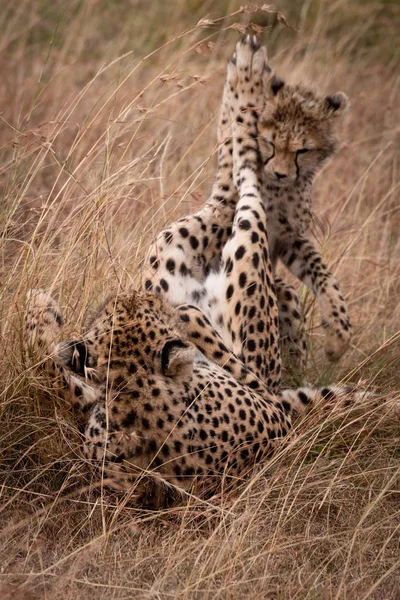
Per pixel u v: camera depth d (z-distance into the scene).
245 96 10.30
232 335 8.87
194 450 7.09
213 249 9.55
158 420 6.92
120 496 7.07
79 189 11.47
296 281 12.10
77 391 7.83
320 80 17.22
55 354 7.02
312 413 8.39
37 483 7.41
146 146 12.95
